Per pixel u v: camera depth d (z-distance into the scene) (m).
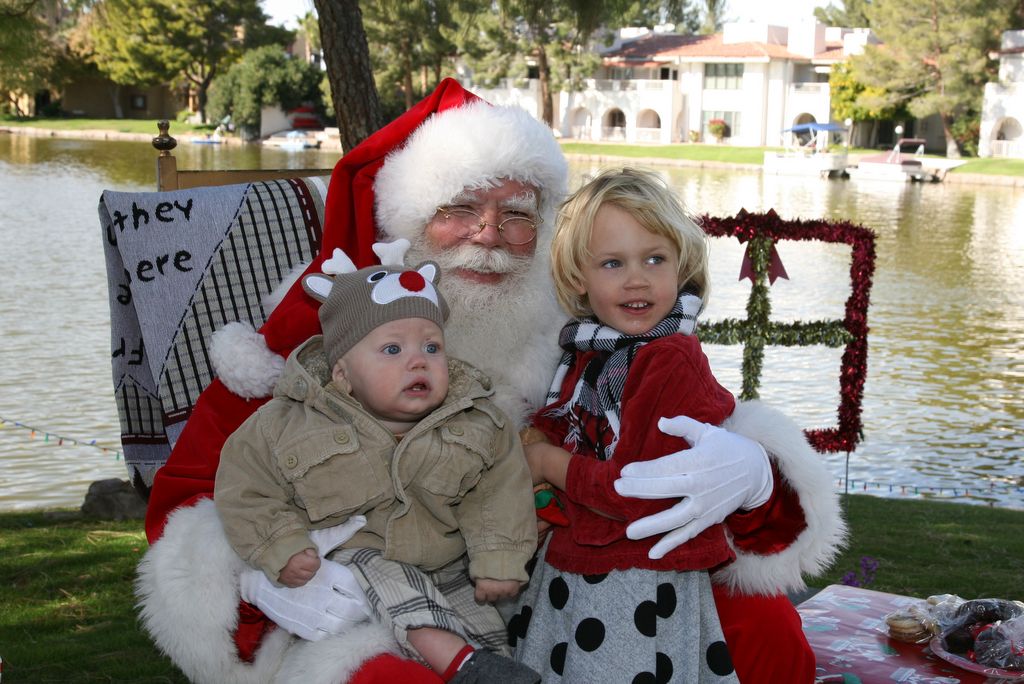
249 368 2.45
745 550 2.37
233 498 2.14
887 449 9.02
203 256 3.24
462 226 2.51
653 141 53.56
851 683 2.52
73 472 7.62
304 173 4.45
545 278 2.59
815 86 51.59
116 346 3.37
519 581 2.19
